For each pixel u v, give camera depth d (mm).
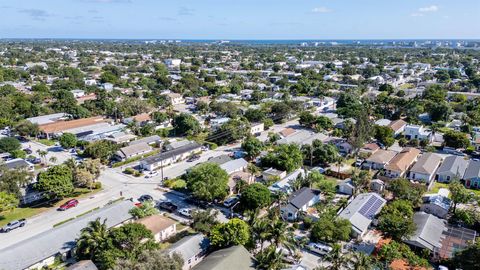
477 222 69188
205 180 78062
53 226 69750
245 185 84250
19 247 56812
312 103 183625
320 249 61312
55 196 78375
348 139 110312
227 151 116438
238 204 77188
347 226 63938
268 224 57531
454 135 116875
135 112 157375
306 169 95125
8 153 106500
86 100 167250
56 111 156500
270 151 106312
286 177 89500
